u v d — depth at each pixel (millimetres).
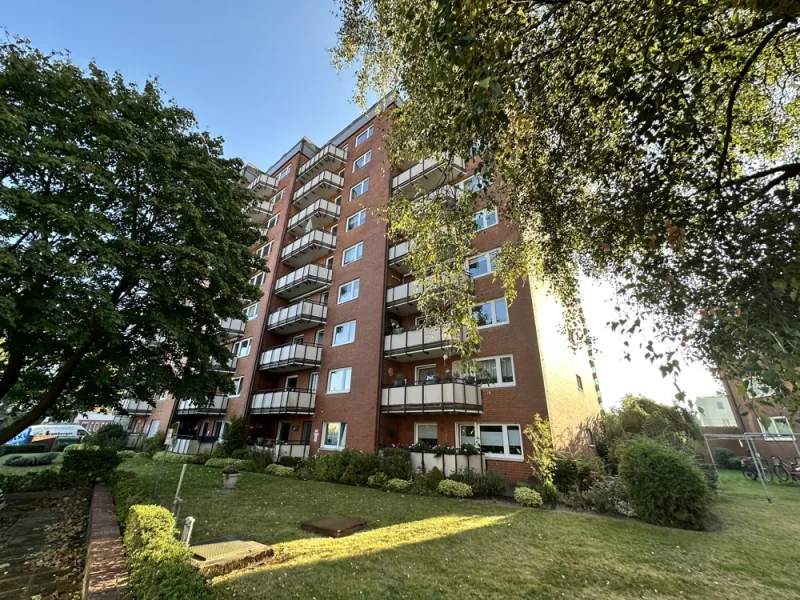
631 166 4293
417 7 3719
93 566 4102
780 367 2541
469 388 13031
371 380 15625
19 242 7625
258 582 4426
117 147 8914
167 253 9711
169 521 4855
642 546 6121
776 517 8578
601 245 4785
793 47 4230
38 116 7773
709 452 15422
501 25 3426
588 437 15328
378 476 11969
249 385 20672
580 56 4141
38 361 9758
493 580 4637
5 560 5727
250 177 31906
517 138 5211
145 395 11352
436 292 6227
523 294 13367
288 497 10055
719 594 4387
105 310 8078
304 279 20312
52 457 19609
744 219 3381
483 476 10758
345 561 5156
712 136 4219
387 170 20062
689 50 3676
